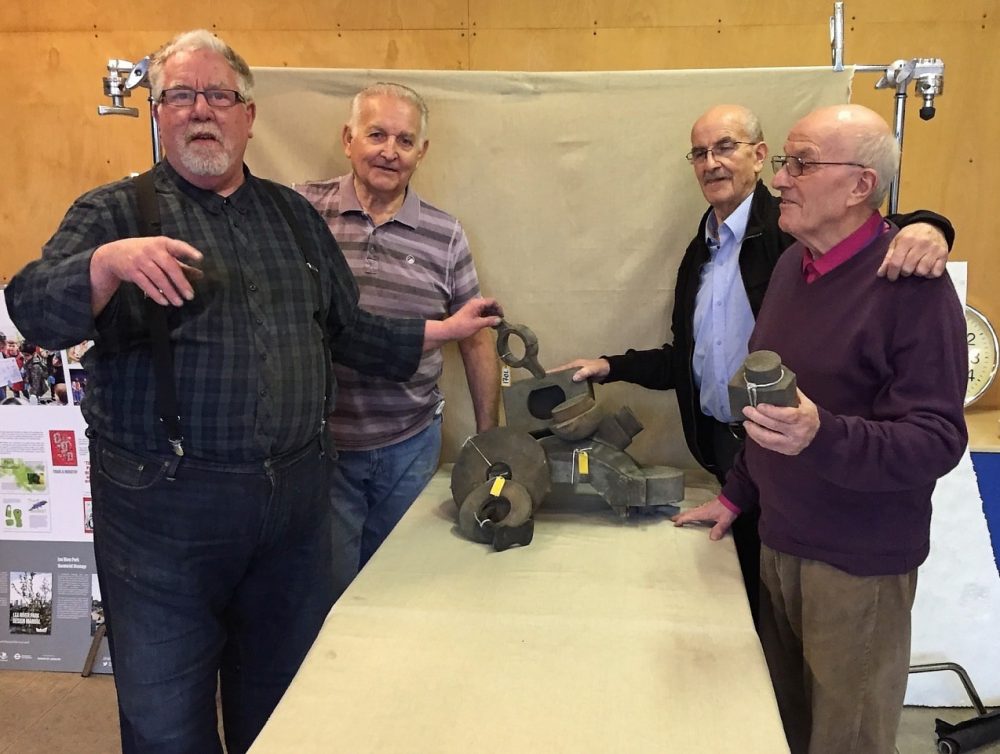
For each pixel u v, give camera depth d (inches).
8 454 100.5
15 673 101.1
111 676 100.7
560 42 99.7
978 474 91.4
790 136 55.3
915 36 95.1
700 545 63.7
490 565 59.9
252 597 66.1
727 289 74.0
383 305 76.8
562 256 84.7
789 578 59.2
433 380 81.7
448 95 82.2
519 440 66.9
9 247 109.6
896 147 53.2
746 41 97.3
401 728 41.4
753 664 46.8
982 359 96.3
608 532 66.5
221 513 56.6
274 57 102.8
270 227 60.5
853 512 54.4
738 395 47.3
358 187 77.4
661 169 81.8
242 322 56.5
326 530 66.7
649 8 97.8
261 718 69.4
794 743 64.0
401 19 100.9
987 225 98.7
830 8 95.7
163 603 57.2
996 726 83.5
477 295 82.2
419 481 82.4
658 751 39.7
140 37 103.3
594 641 49.2
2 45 104.6
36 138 106.6
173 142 55.9
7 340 98.9
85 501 100.6
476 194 84.2
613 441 70.4
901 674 57.1
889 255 50.9
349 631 50.3
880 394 52.2
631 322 85.3
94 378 56.5
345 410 78.0
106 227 54.5
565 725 41.6
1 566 102.3
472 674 45.9
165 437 54.8
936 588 92.4
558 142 82.3
